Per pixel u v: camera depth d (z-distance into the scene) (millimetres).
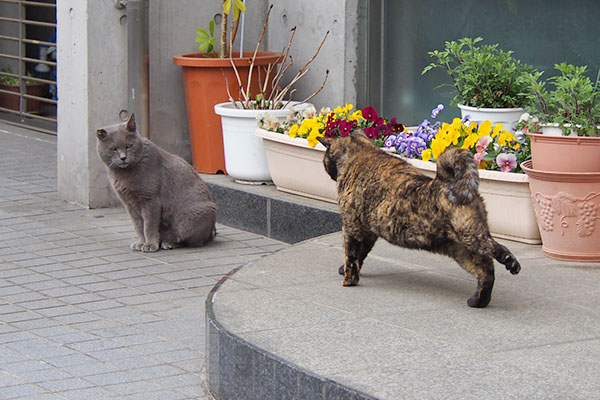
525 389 4215
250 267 6277
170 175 8164
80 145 9609
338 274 6102
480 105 7844
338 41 9453
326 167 5918
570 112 6391
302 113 8867
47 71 14906
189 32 10062
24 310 6656
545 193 6262
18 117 14914
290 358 4605
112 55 9461
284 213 8422
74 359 5758
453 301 5508
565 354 4641
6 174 11203
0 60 15703
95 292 7043
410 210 5250
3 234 8672
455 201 5008
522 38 8594
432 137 7594
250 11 10359
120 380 5438
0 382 5406
